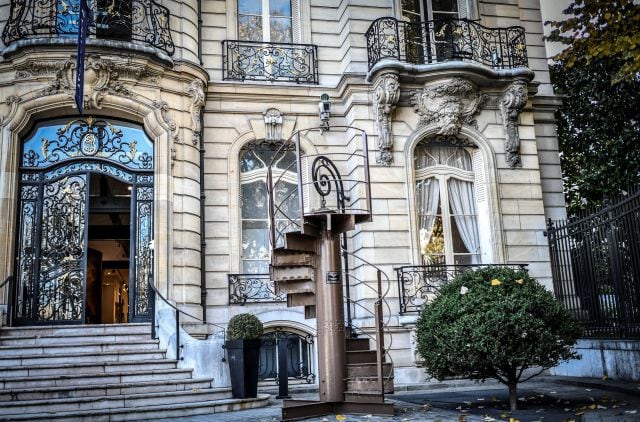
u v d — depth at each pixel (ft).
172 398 28.32
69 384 28.96
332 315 27.20
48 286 37.40
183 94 40.32
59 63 37.22
